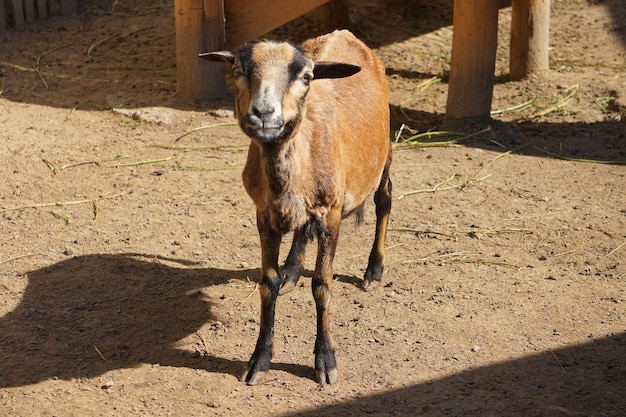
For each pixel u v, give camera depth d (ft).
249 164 18.04
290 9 34.37
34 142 30.91
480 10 32.07
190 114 33.63
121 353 19.49
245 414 17.21
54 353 19.43
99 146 30.94
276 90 15.79
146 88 35.94
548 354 19.36
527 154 31.53
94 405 17.52
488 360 19.15
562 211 26.86
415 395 17.85
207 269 23.29
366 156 19.90
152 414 17.22
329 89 19.27
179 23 33.96
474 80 32.91
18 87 35.81
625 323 20.61
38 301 21.53
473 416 17.10
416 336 20.12
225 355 19.43
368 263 23.03
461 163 30.53
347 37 21.88
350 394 17.93
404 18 45.70
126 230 25.30
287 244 24.81
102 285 22.34
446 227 25.81
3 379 18.37
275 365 18.94
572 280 22.77
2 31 41.09
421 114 35.58
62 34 41.39
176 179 28.68
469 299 21.77
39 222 25.67
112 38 41.11
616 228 25.67
